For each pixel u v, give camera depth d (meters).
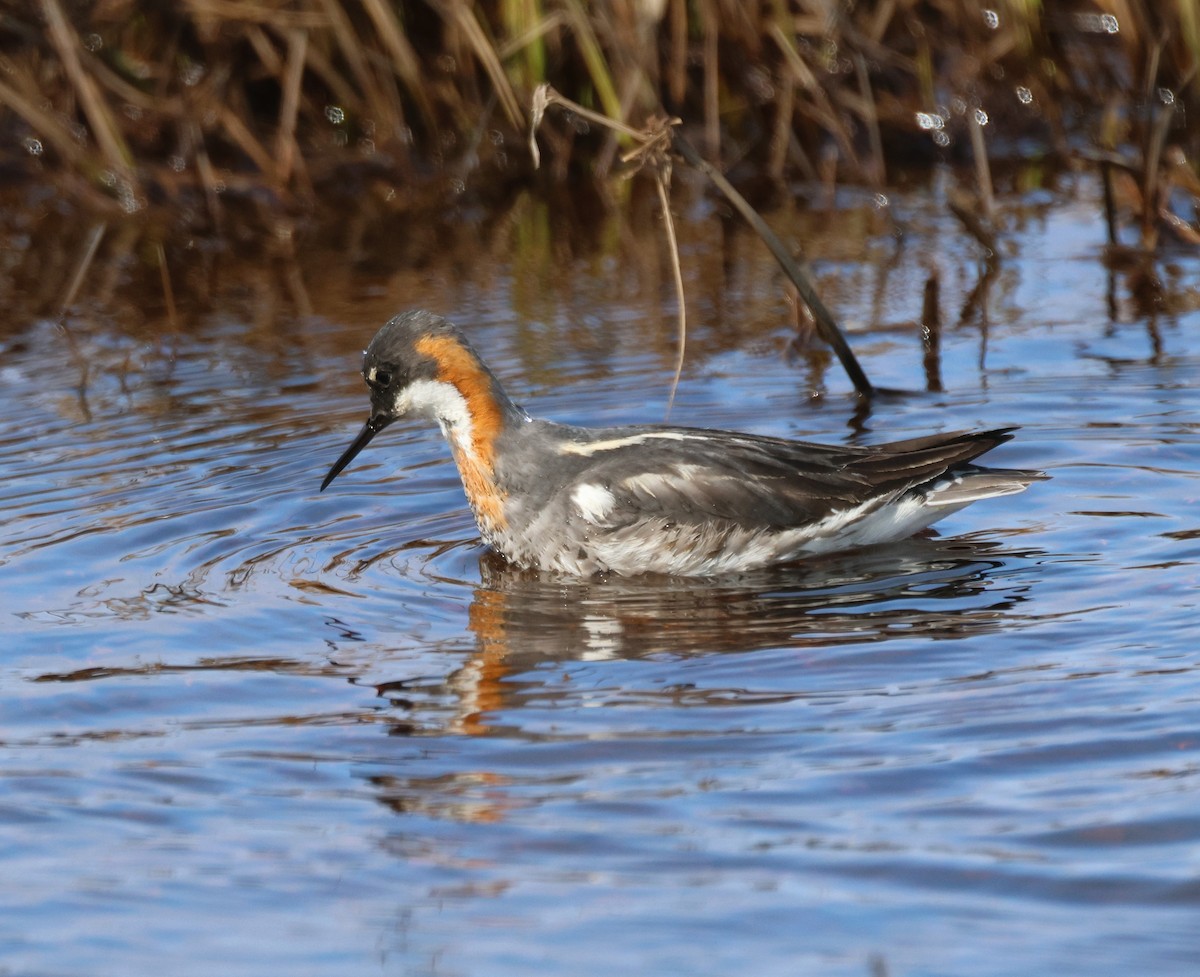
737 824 7.80
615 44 20.36
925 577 11.04
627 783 8.23
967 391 14.34
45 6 19.55
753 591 11.09
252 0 20.59
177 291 18.12
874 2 21.98
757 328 16.28
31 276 18.61
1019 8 21.34
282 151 20.62
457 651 10.04
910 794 7.98
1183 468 12.42
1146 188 17.78
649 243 19.33
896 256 18.41
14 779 8.54
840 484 11.66
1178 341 15.27
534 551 11.73
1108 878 7.20
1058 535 11.51
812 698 9.10
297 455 13.55
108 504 12.55
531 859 7.61
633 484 11.62
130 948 7.05
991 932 6.87
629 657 9.88
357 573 11.43
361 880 7.51
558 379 14.95
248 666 9.87
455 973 6.77
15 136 20.88
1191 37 18.72
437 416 12.05
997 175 21.09
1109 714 8.65
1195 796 7.78
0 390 15.28
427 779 8.40
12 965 6.95
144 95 20.61
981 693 9.02
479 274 18.38
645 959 6.80
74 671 9.80
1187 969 6.56
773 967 6.71
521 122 20.78
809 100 21.55
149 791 8.39
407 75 20.81
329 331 16.59
